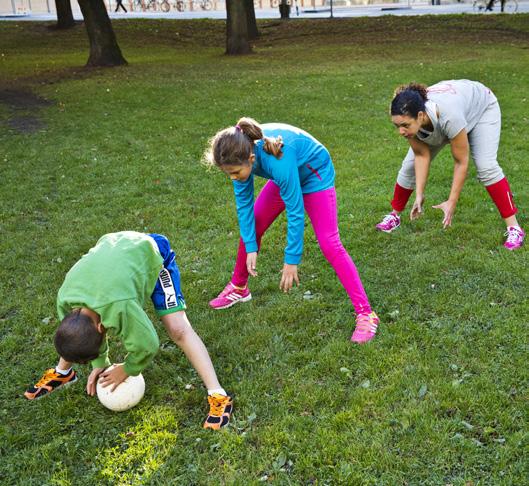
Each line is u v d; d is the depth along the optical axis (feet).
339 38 74.08
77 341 8.77
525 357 11.48
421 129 13.79
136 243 9.82
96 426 10.52
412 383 10.96
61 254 17.61
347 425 10.13
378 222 18.63
